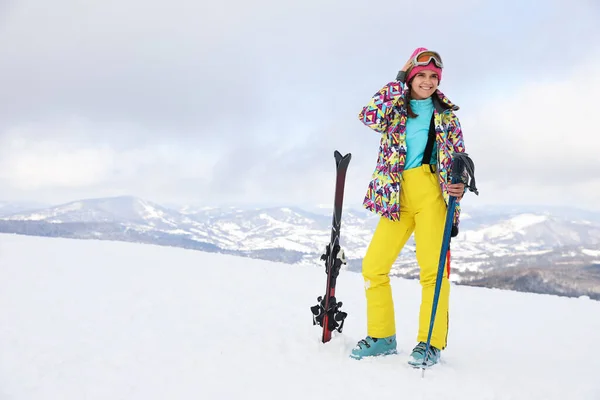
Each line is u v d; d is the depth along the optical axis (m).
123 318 3.79
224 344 3.09
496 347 3.31
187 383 2.40
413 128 2.81
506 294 6.07
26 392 2.27
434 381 2.43
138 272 5.98
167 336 3.29
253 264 7.11
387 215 2.81
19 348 2.94
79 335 3.27
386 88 2.80
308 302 4.70
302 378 2.47
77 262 6.50
